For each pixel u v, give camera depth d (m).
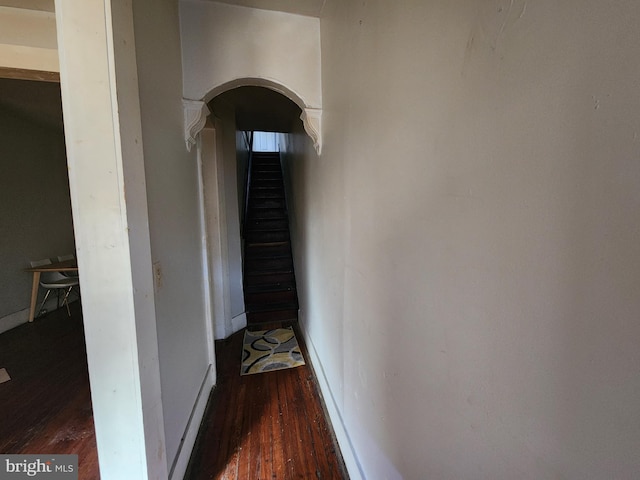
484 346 0.54
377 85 0.98
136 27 1.07
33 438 1.65
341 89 1.39
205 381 1.98
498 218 0.50
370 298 1.12
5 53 1.37
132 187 0.99
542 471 0.44
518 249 0.46
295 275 3.71
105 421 1.02
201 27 1.64
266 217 4.53
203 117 1.72
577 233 0.37
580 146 0.36
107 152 0.93
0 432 1.70
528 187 0.44
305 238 2.79
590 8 0.34
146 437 1.05
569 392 0.39
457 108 0.59
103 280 0.97
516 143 0.45
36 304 3.62
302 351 2.67
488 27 0.50
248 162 5.06
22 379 2.24
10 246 3.36
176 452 1.38
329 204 1.69
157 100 1.26
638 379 0.32
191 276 1.76
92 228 0.95
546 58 0.40
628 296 0.32
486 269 0.53
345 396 1.50
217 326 2.90
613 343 0.34
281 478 1.42
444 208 0.65
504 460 0.51
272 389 2.12
